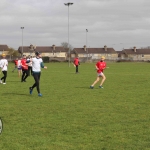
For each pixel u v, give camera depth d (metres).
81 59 122.00
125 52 175.25
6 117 11.35
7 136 8.79
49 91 19.77
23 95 17.78
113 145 7.98
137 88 21.47
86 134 8.98
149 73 40.53
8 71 48.31
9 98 16.52
